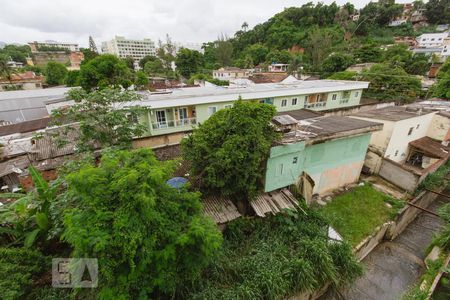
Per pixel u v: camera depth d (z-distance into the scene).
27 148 13.93
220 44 70.19
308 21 66.00
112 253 4.34
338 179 12.80
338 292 8.54
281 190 9.98
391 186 13.74
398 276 9.58
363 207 11.74
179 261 5.43
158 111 16.09
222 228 8.48
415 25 67.75
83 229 4.18
